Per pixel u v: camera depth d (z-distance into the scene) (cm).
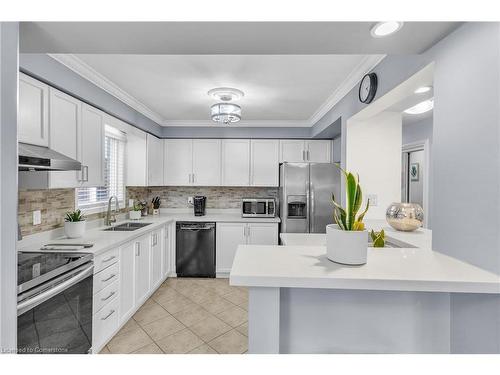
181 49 138
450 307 112
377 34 121
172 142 427
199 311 280
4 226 98
